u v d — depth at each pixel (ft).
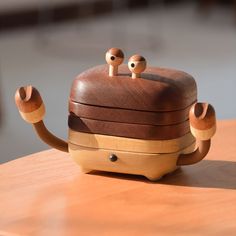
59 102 8.55
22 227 2.22
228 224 2.23
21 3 13.93
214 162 2.74
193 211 2.32
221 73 10.63
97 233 2.18
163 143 2.47
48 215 2.30
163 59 11.59
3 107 7.93
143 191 2.48
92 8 15.56
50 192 2.47
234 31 14.62
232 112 8.54
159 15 16.49
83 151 2.56
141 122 2.46
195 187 2.51
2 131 7.45
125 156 2.50
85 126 2.53
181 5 18.16
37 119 2.56
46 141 2.64
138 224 2.23
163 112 2.45
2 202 2.40
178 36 13.82
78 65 10.88
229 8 17.75
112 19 15.64
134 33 14.05
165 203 2.38
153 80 2.48
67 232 2.18
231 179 2.58
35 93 2.52
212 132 2.39
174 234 2.17
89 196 2.44
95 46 12.55
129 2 17.08
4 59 11.09
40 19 14.30
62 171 2.66
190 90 2.53
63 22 14.88
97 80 2.51
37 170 2.67
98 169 2.59
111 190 2.48
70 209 2.34
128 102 2.46
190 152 2.60
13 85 9.39
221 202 2.39
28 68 10.47
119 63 2.49
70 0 14.99
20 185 2.53
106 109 2.49
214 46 12.85
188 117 2.53
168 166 2.52
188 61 11.46
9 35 13.29
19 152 6.82
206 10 16.49
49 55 11.58
